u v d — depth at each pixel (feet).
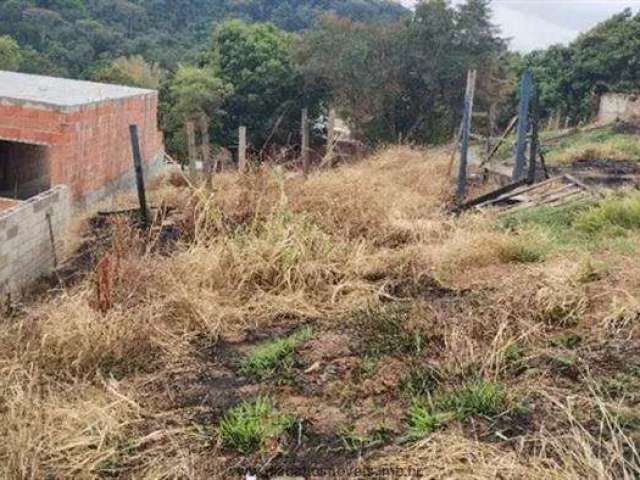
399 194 33.22
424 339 15.29
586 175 41.52
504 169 42.22
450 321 15.81
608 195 27.76
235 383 14.55
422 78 87.56
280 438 11.99
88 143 40.93
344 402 13.08
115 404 13.35
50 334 16.07
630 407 11.32
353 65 87.97
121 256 22.16
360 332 16.31
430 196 35.65
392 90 89.25
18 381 14.23
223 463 11.42
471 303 16.96
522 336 14.32
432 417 11.73
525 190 32.58
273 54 100.32
